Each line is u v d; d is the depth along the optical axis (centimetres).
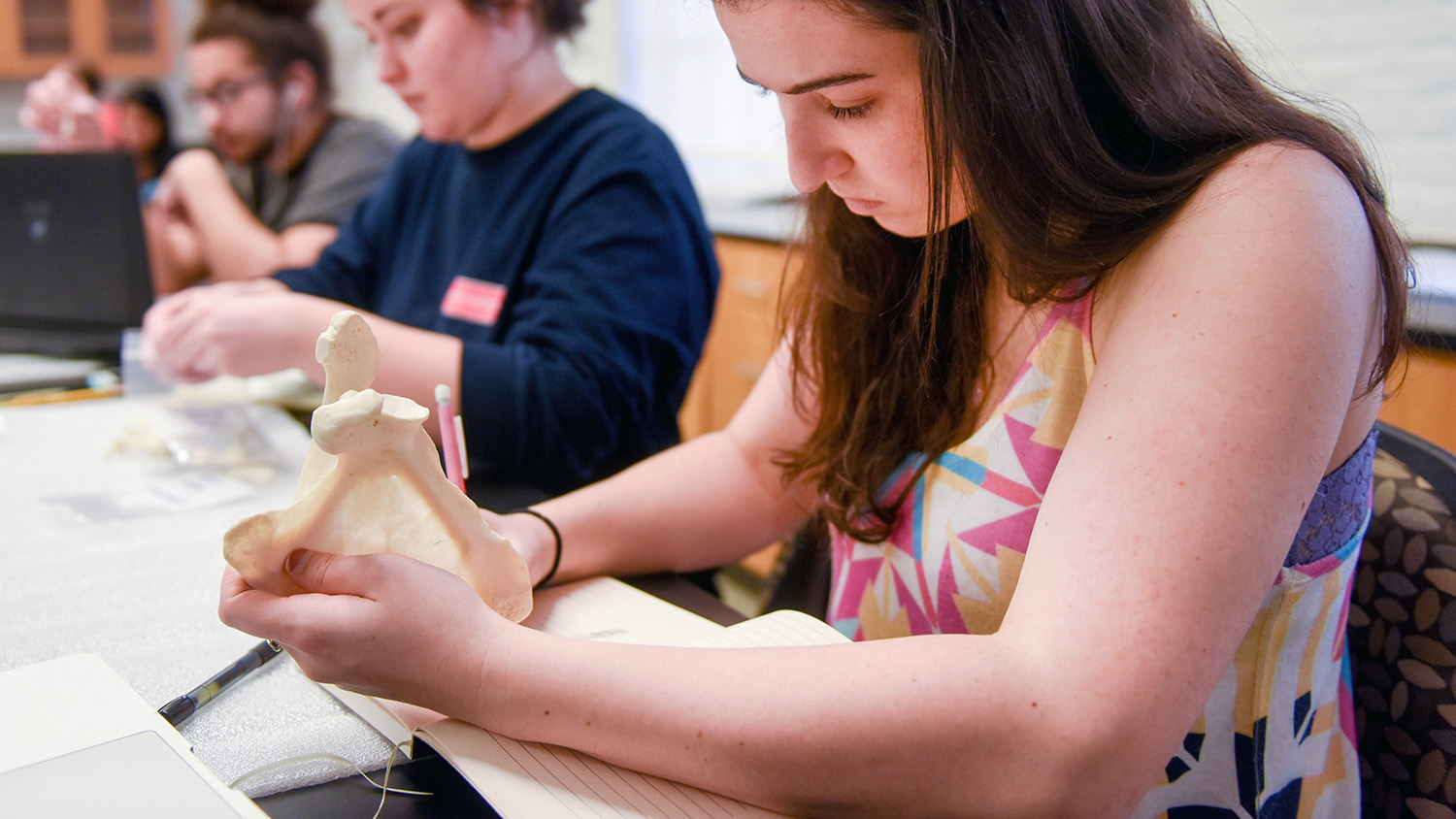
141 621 72
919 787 46
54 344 148
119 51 384
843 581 81
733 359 250
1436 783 71
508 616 60
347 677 53
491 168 140
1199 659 46
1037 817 45
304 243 213
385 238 159
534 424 117
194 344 113
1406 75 170
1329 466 63
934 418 73
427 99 132
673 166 135
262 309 115
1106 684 45
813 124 60
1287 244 52
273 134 230
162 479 101
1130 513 48
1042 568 50
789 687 48
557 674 51
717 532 86
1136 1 60
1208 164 57
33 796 45
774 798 47
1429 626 71
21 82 385
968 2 53
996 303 71
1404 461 76
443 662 52
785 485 87
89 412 123
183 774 48
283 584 54
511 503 100
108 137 257
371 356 54
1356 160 59
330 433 49
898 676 47
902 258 77
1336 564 64
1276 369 49
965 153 55
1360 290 53
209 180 224
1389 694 73
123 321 148
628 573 82
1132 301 56
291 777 53
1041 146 56
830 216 78
